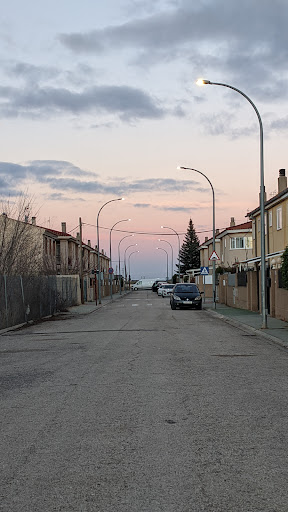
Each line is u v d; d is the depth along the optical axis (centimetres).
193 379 925
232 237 5912
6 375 1009
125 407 717
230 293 3653
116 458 508
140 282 12412
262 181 1983
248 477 455
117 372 1002
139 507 397
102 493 424
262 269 1931
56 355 1282
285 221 3238
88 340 1617
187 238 12162
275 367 1062
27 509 396
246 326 2083
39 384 902
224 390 829
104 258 11525
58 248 6869
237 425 624
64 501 409
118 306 4166
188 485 438
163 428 612
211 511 389
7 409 722
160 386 862
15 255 2723
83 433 596
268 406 720
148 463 492
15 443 562
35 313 2592
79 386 873
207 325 2159
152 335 1739
